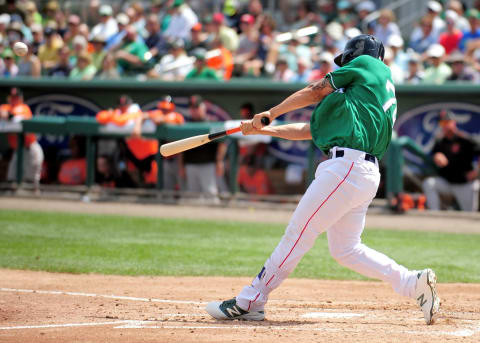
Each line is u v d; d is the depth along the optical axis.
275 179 47.72
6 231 35.50
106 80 49.97
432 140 45.31
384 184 46.09
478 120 44.62
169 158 48.50
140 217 41.78
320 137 16.75
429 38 52.25
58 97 51.50
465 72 46.09
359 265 17.22
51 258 28.62
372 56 17.22
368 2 55.31
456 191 44.56
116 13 67.25
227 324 17.03
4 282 23.67
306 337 15.21
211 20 56.47
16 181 51.34
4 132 50.41
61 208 45.16
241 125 17.44
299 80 48.84
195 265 27.80
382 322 17.47
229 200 47.53
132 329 16.23
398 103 45.72
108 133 48.19
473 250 32.28
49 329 16.30
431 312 16.75
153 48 55.84
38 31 59.97
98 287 23.08
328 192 16.25
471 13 50.31
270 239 34.72
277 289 23.58
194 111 47.59
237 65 52.19
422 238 35.59
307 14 59.91
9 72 56.38
